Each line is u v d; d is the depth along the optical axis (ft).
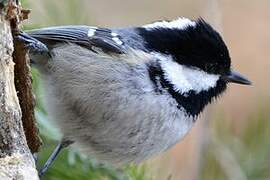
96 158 4.90
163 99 4.88
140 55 4.88
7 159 4.76
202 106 4.94
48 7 4.94
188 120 4.92
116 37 4.89
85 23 4.96
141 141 4.88
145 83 4.87
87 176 4.88
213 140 4.95
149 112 4.87
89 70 4.87
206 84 4.94
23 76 4.82
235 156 4.94
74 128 4.89
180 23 4.91
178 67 4.90
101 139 4.89
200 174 4.94
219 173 4.94
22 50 4.82
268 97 5.03
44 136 4.91
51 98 4.89
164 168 4.89
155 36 4.90
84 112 4.88
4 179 4.75
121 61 4.87
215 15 5.05
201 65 4.92
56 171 4.88
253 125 4.95
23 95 4.83
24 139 4.78
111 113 4.87
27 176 4.75
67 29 4.90
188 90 4.91
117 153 4.89
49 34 4.89
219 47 4.94
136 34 4.90
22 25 4.88
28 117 4.83
